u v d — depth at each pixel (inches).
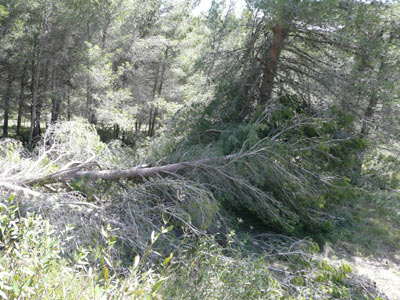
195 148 266.5
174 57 659.4
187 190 218.7
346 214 310.0
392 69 281.4
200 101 337.7
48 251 68.5
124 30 543.8
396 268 231.3
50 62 528.7
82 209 173.2
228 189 250.4
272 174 248.7
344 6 264.2
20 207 153.6
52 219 152.1
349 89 300.0
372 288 179.8
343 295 162.2
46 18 465.1
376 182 289.4
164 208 201.3
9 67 564.7
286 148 247.9
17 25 425.4
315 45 331.0
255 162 246.4
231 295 119.7
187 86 390.0
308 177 256.1
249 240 225.9
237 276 129.3
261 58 342.3
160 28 651.5
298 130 266.1
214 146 268.8
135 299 59.5
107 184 236.8
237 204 265.1
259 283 127.4
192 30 715.4
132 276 61.5
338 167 276.1
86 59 481.4
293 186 246.1
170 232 185.2
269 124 286.5
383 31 279.6
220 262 140.3
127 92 486.0
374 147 300.4
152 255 159.6
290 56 365.1
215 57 350.0
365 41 279.0
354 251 252.1
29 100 632.4
